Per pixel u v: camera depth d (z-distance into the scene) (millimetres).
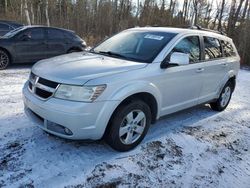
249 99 8055
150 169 3777
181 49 4754
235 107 6980
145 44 4672
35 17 27828
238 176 3854
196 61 5094
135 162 3887
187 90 4945
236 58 6496
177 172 3783
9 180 3285
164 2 30578
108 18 31391
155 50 4488
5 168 3488
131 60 4344
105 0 32219
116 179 3492
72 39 10852
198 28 5891
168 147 4402
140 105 4051
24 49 9531
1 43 9000
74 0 31562
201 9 26891
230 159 4285
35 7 27938
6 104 5645
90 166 3684
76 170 3576
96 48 5141
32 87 3918
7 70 9047
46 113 3596
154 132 4895
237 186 3627
